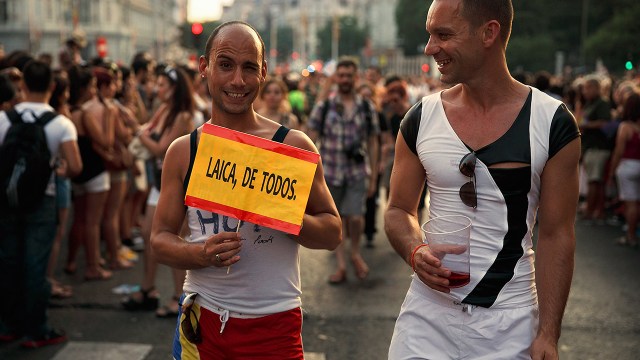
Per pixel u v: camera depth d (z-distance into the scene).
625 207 8.36
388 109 9.81
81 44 10.34
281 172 2.40
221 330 2.55
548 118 2.35
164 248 2.49
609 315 5.70
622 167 8.25
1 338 4.89
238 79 2.46
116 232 6.91
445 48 2.34
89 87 6.29
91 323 5.34
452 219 2.29
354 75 6.48
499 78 2.38
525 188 2.35
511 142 2.35
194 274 2.63
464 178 2.38
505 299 2.37
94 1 81.50
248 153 2.41
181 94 5.22
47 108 4.80
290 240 2.59
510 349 2.37
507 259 2.37
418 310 2.49
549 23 57.59
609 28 44.81
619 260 7.60
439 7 2.34
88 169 6.27
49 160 4.58
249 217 2.39
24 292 4.67
